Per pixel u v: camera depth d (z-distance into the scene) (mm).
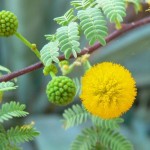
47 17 301
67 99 134
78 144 153
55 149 266
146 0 158
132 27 160
